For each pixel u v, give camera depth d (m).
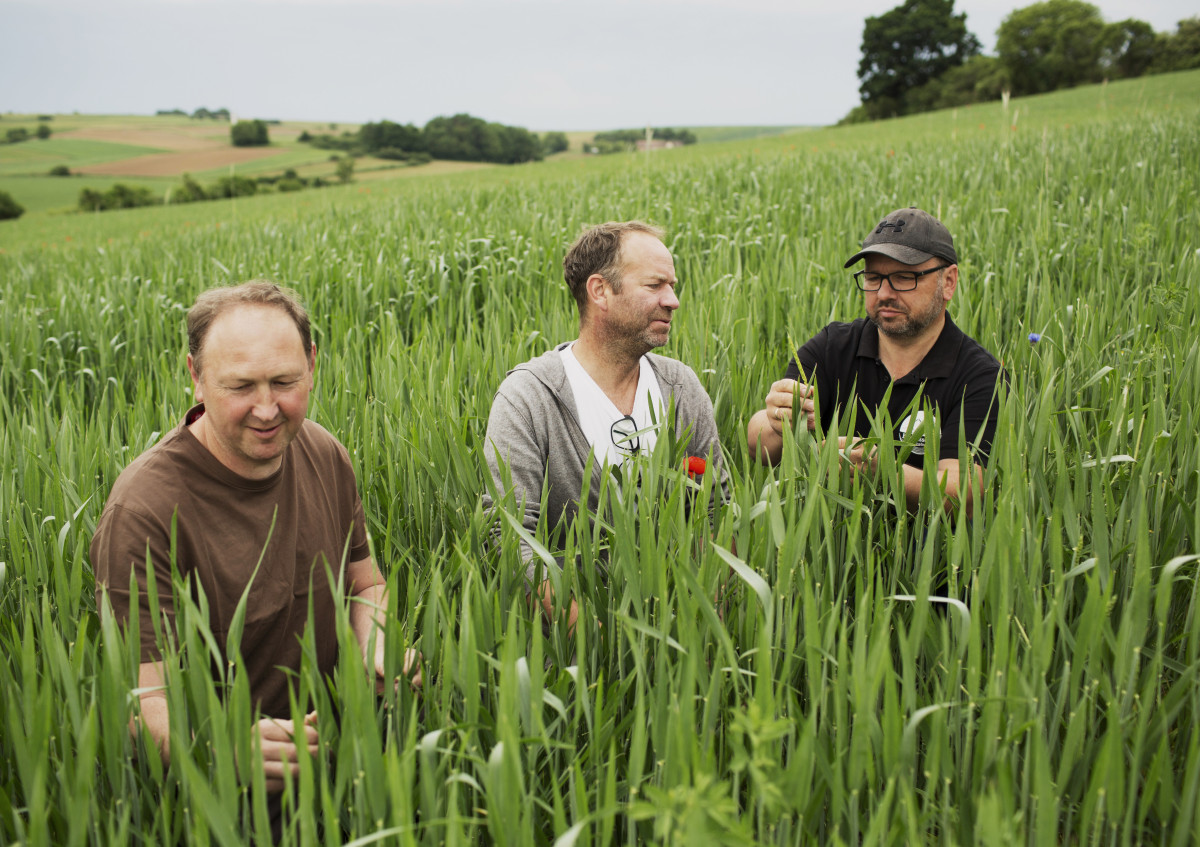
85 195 54.97
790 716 1.52
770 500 1.83
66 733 1.49
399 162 93.56
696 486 1.98
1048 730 1.61
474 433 2.66
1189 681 1.47
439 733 1.37
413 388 3.26
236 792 1.34
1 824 1.45
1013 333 3.90
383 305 6.08
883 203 8.59
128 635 1.57
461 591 1.99
